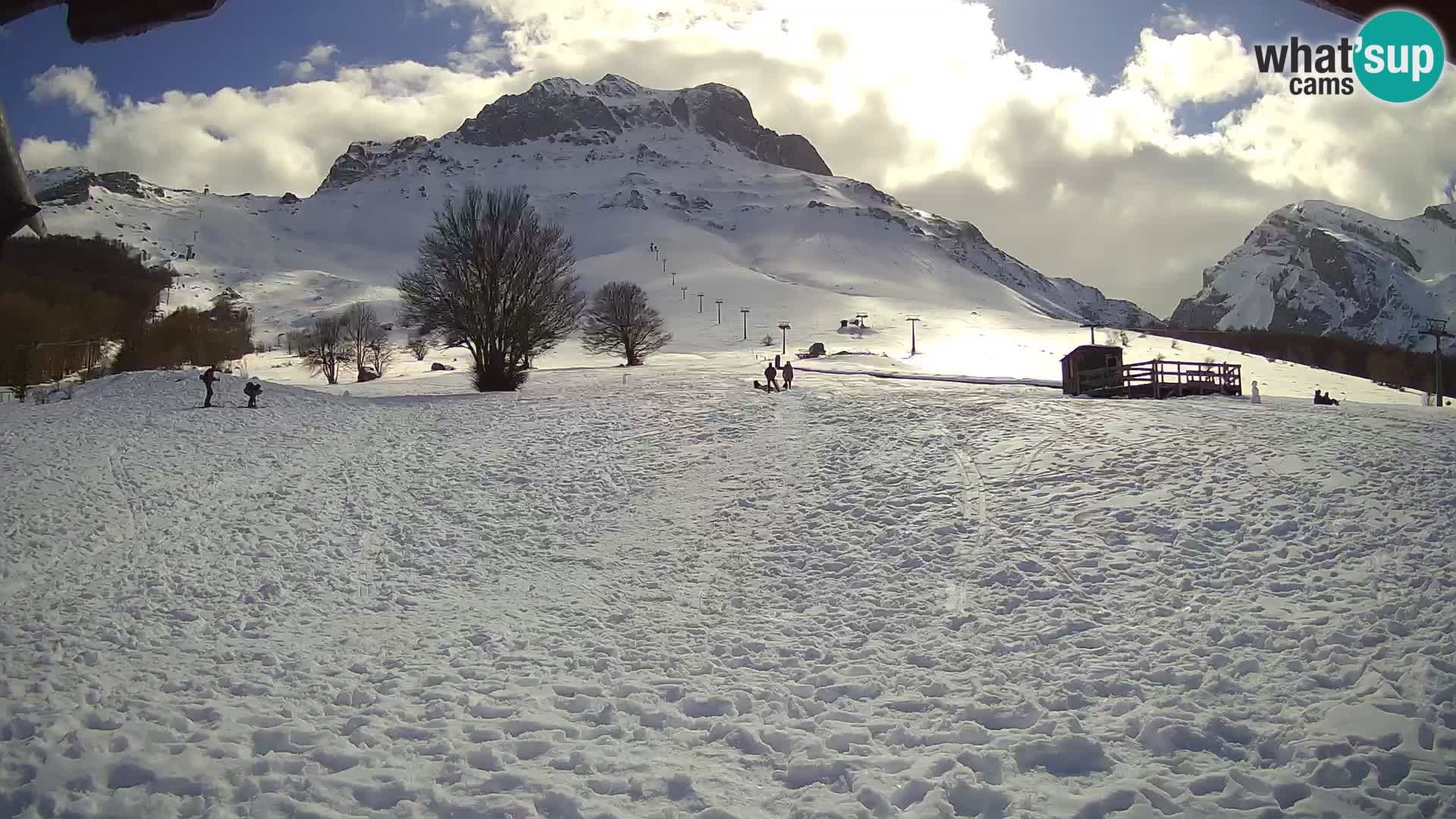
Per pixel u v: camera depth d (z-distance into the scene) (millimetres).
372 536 19672
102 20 1946
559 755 8734
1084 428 25484
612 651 12445
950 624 13211
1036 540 16641
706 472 25453
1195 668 10469
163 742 8750
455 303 50344
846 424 30469
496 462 27375
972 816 7484
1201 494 17859
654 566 17562
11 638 12406
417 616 14359
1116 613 12852
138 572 16234
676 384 48312
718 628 13625
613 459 27578
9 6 1869
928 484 21594
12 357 51375
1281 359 115750
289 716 9711
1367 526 14836
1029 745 8570
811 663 11867
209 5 1923
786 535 19078
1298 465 18844
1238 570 13891
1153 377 37688
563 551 18938
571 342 142375
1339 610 11688
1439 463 17891
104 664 11383
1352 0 1844
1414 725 8180
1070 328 196875
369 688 10758
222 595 15086
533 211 52750
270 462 26984
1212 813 7211
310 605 14797
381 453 28922
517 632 13398
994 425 27422
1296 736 8375
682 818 7453
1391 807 6973
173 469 25312
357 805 7613
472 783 8023
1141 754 8477
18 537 18062
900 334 174375
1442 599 11445
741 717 9898
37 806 7352
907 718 9688
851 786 7969
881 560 16766
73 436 29234
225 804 7531
